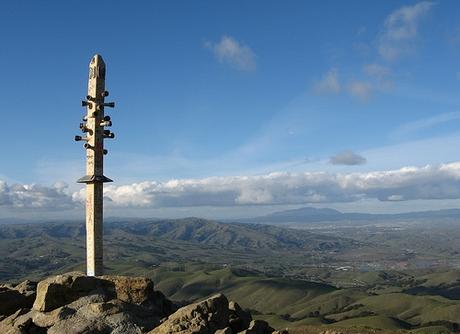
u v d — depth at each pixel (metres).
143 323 20.00
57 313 19.70
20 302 22.33
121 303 20.73
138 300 21.92
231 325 22.27
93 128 25.34
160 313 21.88
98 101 25.41
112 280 22.52
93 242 25.25
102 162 25.59
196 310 19.88
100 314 19.81
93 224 25.30
